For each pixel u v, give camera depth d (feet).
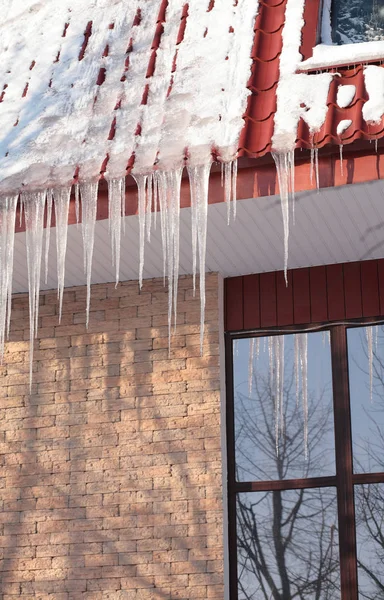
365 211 24.13
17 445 28.04
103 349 28.32
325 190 22.99
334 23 26.91
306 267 27.96
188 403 27.07
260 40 25.38
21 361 28.89
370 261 27.50
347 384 26.91
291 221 24.73
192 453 26.58
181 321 27.91
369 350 27.07
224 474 26.61
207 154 23.12
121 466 27.04
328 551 25.77
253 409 27.53
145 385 27.58
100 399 27.84
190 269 27.91
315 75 23.72
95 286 28.99
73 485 27.25
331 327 27.48
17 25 29.89
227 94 24.12
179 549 25.90
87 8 29.07
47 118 25.88
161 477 26.63
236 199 23.38
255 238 25.84
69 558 26.66
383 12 26.73
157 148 23.73
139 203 23.65
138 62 26.32
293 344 27.78
